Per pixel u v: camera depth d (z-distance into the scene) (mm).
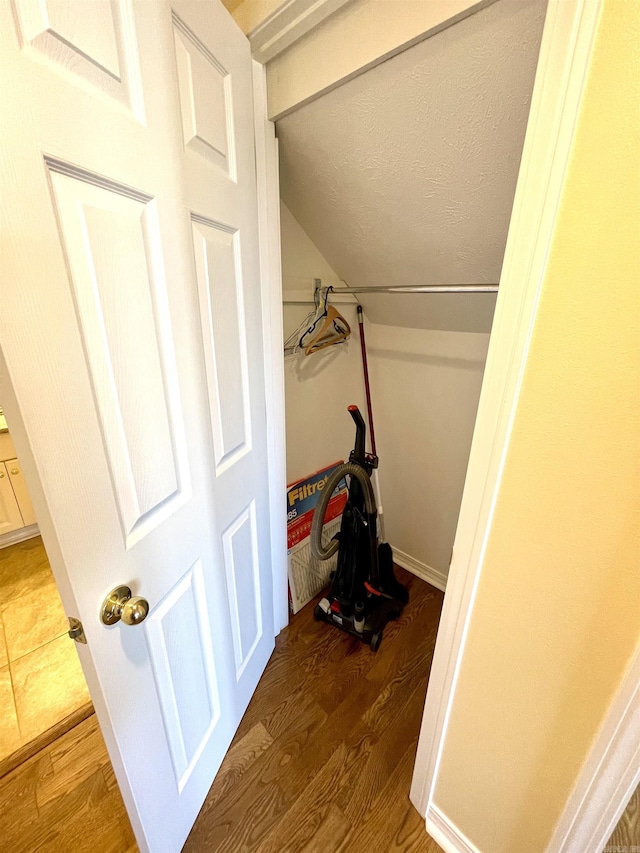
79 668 1588
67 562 606
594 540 623
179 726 980
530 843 882
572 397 594
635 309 514
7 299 481
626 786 702
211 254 891
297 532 1843
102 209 594
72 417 583
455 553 827
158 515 805
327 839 1087
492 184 964
